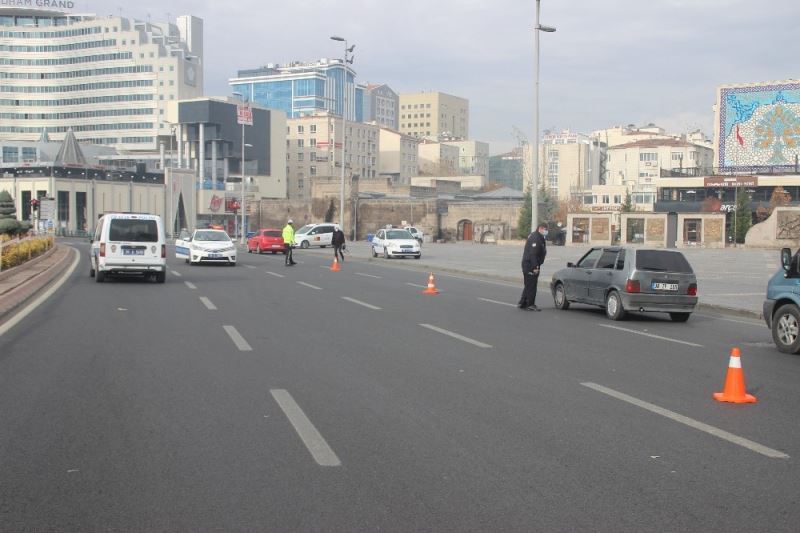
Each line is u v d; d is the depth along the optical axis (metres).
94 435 6.79
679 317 16.69
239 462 6.05
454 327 14.48
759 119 80.12
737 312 18.16
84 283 23.48
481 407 7.98
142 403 8.01
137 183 93.06
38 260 30.20
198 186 106.25
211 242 34.16
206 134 119.19
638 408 8.03
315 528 4.75
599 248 17.88
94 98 140.00
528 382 9.32
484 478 5.72
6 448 6.38
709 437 6.94
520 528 4.78
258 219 106.62
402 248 42.50
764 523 4.91
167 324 14.23
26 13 144.88
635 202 120.75
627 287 16.11
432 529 4.75
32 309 16.28
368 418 7.46
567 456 6.29
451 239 94.75
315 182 100.81
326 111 152.88
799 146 78.38
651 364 10.79
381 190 108.56
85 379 9.17
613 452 6.42
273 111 129.25
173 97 136.25
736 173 81.50
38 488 5.44
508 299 20.86
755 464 6.14
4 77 141.62
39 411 7.62
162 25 159.00
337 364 10.35
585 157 150.12
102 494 5.32
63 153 92.69
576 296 18.11
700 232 65.38
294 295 20.39
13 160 112.94
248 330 13.57
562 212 103.69
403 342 12.42
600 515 5.00
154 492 5.37
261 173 127.19
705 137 170.38
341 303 18.52
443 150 172.75
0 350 11.13
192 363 10.30
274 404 8.02
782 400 8.55
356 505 5.14
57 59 142.38
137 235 23.48
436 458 6.20
